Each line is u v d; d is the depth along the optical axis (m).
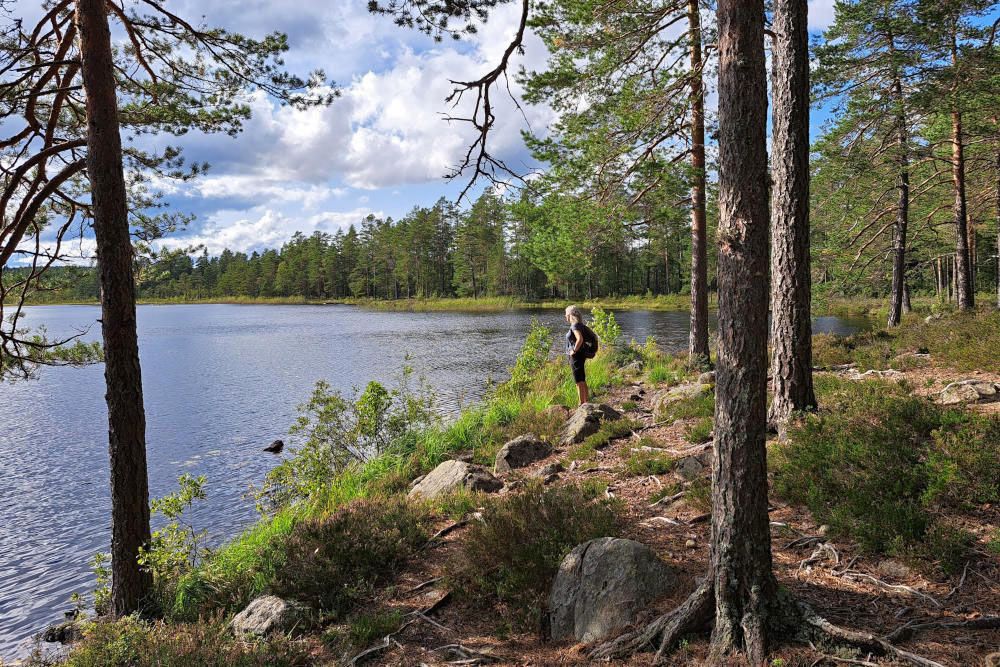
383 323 57.47
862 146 19.22
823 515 4.90
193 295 151.38
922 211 25.39
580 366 10.74
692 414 9.29
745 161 3.45
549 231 13.83
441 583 5.14
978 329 11.65
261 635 4.63
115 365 5.86
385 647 4.30
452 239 101.19
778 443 6.64
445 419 13.44
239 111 8.70
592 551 4.43
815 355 13.19
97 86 5.79
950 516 4.56
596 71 12.67
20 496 11.53
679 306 64.75
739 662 3.25
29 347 8.23
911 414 6.18
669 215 13.27
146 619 5.60
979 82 16.36
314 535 6.06
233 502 10.61
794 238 7.02
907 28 16.56
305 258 129.50
